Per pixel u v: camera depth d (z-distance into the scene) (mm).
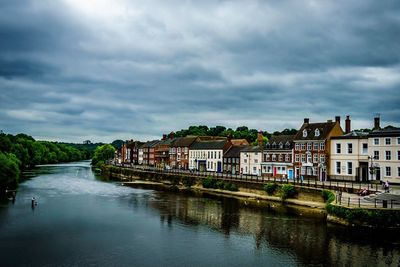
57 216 53344
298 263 34188
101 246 39344
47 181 103812
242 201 69312
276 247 38875
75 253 36969
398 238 41469
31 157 172875
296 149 86938
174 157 137375
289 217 52969
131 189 89250
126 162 194500
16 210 57000
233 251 37812
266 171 94500
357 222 43812
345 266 33281
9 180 76688
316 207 60000
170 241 41375
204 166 120375
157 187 94938
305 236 42531
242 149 105750
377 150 69812
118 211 58062
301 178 73188
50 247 38781
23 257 35625
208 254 36969
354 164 74688
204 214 55781
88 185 96250
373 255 35969
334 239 41062
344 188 59094
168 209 60125
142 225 48719
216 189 84688
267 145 95188
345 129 83438
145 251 37812
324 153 80625
